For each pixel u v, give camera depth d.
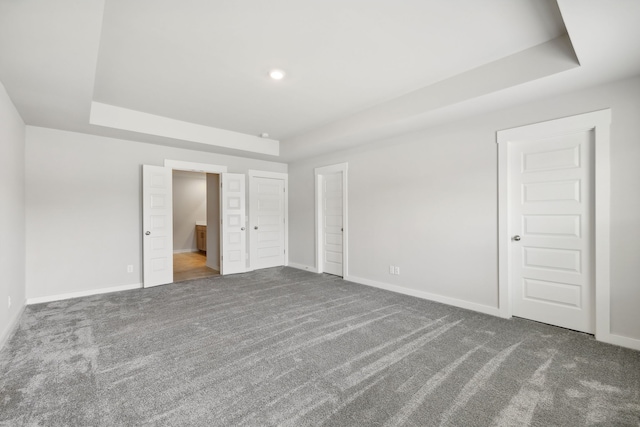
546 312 3.00
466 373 2.09
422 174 3.92
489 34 2.30
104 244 4.29
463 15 2.07
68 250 4.02
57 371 2.13
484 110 3.19
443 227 3.71
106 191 4.31
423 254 3.93
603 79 2.48
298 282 4.86
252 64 2.72
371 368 2.17
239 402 1.79
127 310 3.47
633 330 2.46
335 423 1.61
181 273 5.62
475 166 3.40
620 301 2.52
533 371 2.11
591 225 2.73
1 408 1.72
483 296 3.37
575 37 1.92
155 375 2.08
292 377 2.06
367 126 3.87
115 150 4.38
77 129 3.90
